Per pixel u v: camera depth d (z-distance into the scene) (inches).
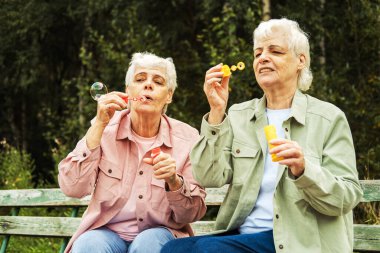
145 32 285.6
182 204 113.4
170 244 104.3
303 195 96.7
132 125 123.4
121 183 119.0
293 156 91.6
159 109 120.9
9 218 162.7
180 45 301.7
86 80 308.7
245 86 245.9
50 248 215.5
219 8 284.2
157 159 108.2
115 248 113.8
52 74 375.9
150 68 120.5
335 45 272.8
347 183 98.3
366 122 247.9
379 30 256.4
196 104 280.2
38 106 394.9
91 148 116.0
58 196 156.8
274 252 99.3
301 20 263.7
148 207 116.9
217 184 107.0
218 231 106.7
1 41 354.9
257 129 107.5
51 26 355.6
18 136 401.7
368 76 261.3
